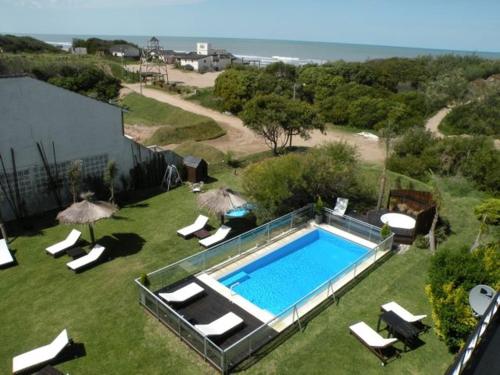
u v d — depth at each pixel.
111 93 70.75
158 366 12.11
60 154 22.94
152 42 129.12
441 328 12.39
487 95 58.81
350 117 57.44
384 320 13.00
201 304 15.05
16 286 16.11
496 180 29.02
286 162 21.58
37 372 11.70
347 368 12.08
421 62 100.81
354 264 16.67
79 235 19.30
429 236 19.72
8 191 21.31
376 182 27.02
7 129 20.48
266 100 35.56
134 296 15.50
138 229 21.31
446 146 32.66
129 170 26.56
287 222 20.86
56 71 73.44
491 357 8.70
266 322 13.52
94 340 13.16
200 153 35.16
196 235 20.28
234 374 11.82
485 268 12.79
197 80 89.69
